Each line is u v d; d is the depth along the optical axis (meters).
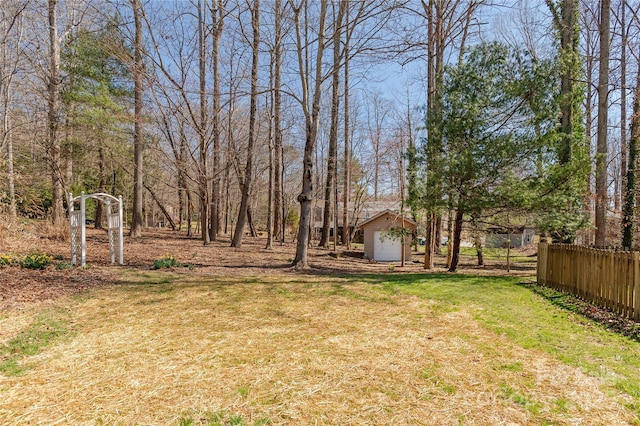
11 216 12.48
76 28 15.77
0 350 3.71
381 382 3.12
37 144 15.95
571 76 9.73
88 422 2.52
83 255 8.30
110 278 7.40
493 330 4.54
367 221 15.59
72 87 14.77
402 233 12.08
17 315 4.80
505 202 8.35
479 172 8.42
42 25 15.11
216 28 13.05
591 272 5.97
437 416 2.61
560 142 8.83
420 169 9.31
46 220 13.65
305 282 7.70
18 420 2.53
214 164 16.09
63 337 4.13
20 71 14.35
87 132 15.14
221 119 14.32
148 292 6.38
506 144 8.15
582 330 4.55
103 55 14.46
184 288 6.77
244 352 3.77
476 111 8.32
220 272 8.91
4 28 13.77
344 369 3.37
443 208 9.04
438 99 9.34
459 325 4.75
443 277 8.69
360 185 21.69
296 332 4.41
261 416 2.60
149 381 3.12
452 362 3.53
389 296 6.42
